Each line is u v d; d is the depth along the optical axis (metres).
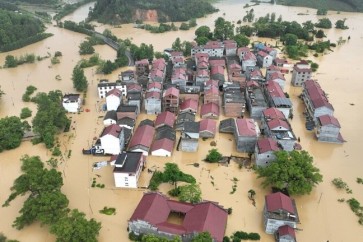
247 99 170.62
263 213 107.31
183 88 177.12
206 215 99.25
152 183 118.56
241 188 120.12
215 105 166.00
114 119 155.50
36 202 102.88
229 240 99.81
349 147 143.25
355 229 105.06
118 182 119.06
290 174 111.94
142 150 134.00
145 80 192.50
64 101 165.25
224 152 138.12
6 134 140.62
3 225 106.00
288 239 96.19
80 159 134.50
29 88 189.50
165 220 102.25
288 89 192.62
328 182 123.50
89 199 115.31
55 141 145.50
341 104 174.62
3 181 125.00
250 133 135.75
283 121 141.25
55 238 101.06
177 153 137.62
